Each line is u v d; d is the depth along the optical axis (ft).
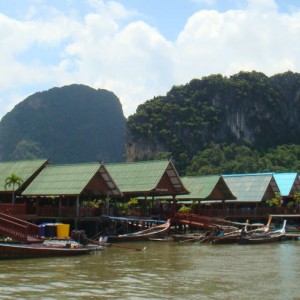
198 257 114.73
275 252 128.57
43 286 71.92
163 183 187.01
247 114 561.02
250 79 579.48
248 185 240.94
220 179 214.28
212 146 524.11
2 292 67.00
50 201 183.83
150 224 177.99
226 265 99.71
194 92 568.41
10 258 101.24
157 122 547.08
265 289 71.20
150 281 77.66
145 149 540.52
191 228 205.87
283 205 248.93
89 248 118.21
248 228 211.41
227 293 67.92
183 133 535.60
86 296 65.10
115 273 86.07
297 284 75.72
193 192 212.64
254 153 518.78
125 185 186.39
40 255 105.09
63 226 132.16
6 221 110.73
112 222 163.53
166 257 114.01
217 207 246.06
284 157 506.48
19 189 166.81
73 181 160.15
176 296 65.51
